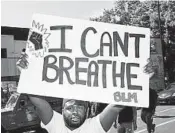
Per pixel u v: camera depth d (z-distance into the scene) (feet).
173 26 109.09
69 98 10.36
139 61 11.06
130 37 11.11
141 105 10.74
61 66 10.61
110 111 10.12
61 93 10.45
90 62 10.78
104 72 10.80
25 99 34.81
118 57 10.97
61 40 10.71
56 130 10.02
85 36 10.86
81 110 9.82
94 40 10.91
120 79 10.84
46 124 10.24
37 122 35.32
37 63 10.46
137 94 10.79
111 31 11.03
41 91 10.36
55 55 10.64
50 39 10.66
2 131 33.68
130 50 11.07
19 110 34.63
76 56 10.75
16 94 35.17
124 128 20.13
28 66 10.40
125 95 10.73
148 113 24.62
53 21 10.73
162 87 77.20
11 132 34.19
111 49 10.97
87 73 10.71
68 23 10.81
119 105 10.63
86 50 10.83
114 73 10.85
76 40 10.80
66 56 10.69
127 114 19.95
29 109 35.06
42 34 10.64
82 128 9.82
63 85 10.51
